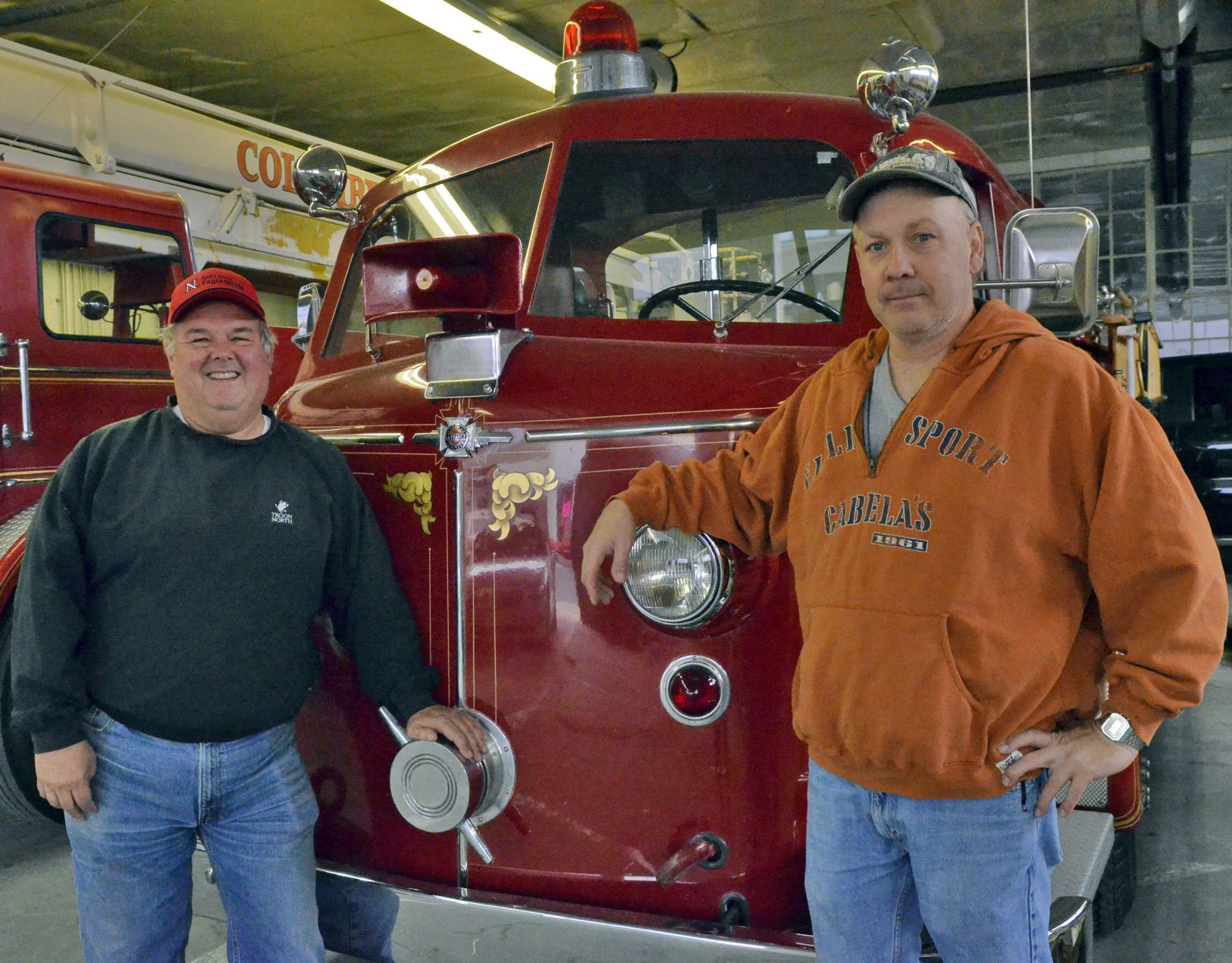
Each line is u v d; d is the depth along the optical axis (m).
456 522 1.92
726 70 9.89
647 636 1.81
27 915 2.85
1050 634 1.32
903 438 1.37
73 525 1.78
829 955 1.47
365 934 1.99
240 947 1.96
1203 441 7.66
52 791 1.76
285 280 6.71
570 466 1.85
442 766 1.80
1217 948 2.59
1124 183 13.96
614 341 2.10
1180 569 1.26
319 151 2.59
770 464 1.60
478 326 1.92
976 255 1.44
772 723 1.78
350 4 7.82
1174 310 13.85
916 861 1.37
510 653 1.89
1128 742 1.28
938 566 1.31
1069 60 10.30
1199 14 9.49
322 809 2.10
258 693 1.83
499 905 1.84
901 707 1.31
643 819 1.83
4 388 4.04
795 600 1.77
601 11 2.55
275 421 1.92
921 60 1.93
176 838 1.87
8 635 3.12
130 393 4.54
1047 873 1.42
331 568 1.95
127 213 4.65
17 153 5.21
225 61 9.04
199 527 1.80
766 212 2.24
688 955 1.72
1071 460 1.32
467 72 9.40
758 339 2.15
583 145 2.34
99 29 8.26
